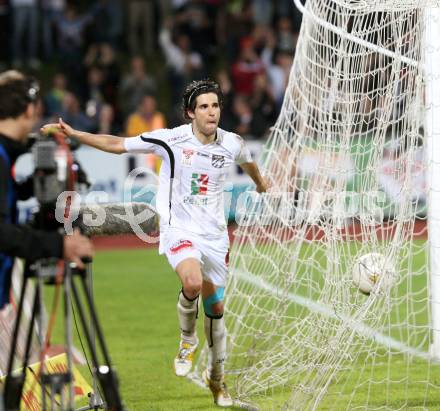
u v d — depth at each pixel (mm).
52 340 27625
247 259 26500
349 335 19266
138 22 70562
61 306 33125
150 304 33250
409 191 18984
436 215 21375
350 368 21078
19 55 65875
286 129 24719
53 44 65875
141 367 24562
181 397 21641
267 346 23078
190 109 20078
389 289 18828
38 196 14016
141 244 49094
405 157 20531
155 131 20359
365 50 21453
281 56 59375
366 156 23547
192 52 64875
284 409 19438
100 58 60781
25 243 13625
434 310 22859
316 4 23219
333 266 20484
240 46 64250
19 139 14391
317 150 22797
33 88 14430
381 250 20500
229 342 24656
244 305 25016
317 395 19562
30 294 21719
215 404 20828
